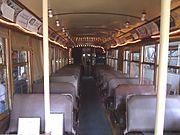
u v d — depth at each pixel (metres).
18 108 3.33
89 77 17.78
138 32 7.25
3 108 3.51
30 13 4.45
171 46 4.94
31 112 3.30
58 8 4.71
